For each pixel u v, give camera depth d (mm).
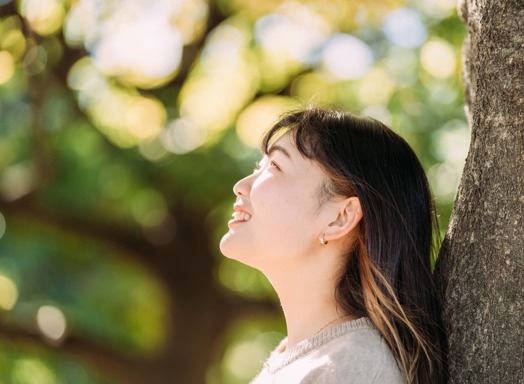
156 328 8891
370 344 1710
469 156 1768
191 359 7801
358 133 1854
